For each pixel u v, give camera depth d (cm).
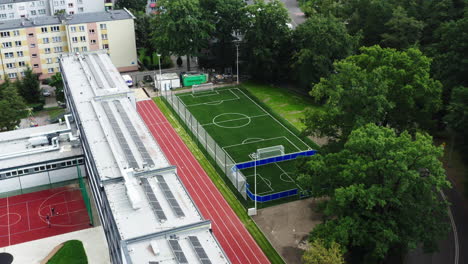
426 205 6938
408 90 8375
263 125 12112
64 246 8050
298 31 13938
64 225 8631
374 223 6838
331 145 8525
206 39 15075
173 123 12288
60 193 9562
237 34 15888
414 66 8862
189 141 11394
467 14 11338
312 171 8000
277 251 7981
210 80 14975
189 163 10500
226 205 9144
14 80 14725
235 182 9675
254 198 9181
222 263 5966
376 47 9269
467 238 8231
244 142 11294
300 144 11181
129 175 7400
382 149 6838
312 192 7631
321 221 8638
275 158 10450
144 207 6931
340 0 16575
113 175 7644
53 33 14700
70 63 12150
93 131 8956
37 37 14550
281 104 13300
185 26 14275
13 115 11275
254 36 14062
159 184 7450
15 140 10381
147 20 16150
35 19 15088
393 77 8625
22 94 13200
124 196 7169
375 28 14125
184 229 6456
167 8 14450
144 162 7862
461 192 9394
